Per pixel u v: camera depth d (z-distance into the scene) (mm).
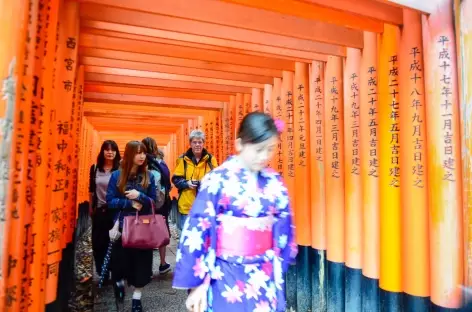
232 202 1897
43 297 1999
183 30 3057
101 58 4109
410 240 2547
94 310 3607
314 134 3664
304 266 3770
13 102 1423
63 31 2627
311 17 2660
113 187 3430
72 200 3527
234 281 1837
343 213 3314
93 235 4297
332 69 3436
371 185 2932
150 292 4219
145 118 9180
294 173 4109
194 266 1847
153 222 3350
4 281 1405
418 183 2523
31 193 1708
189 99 6332
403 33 2633
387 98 2773
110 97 5969
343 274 3293
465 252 2219
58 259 2434
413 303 2516
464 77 2195
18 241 1484
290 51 3555
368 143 2961
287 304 3955
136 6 2574
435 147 2365
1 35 1409
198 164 4773
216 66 4246
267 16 2887
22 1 1444
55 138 2426
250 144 1874
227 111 6223
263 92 5109
